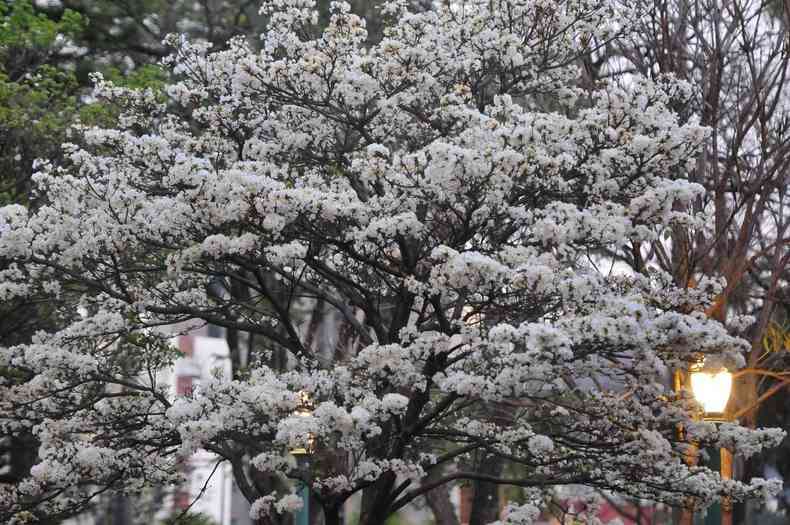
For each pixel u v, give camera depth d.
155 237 9.34
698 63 12.74
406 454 10.73
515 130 8.29
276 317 10.77
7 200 12.75
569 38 11.19
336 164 10.80
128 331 9.76
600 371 8.54
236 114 10.80
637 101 9.20
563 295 7.69
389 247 10.14
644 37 12.99
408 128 11.17
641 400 9.40
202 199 8.59
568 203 8.88
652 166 9.05
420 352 8.59
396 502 9.80
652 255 13.18
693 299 9.02
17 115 13.28
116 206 9.11
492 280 7.79
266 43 10.64
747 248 12.74
